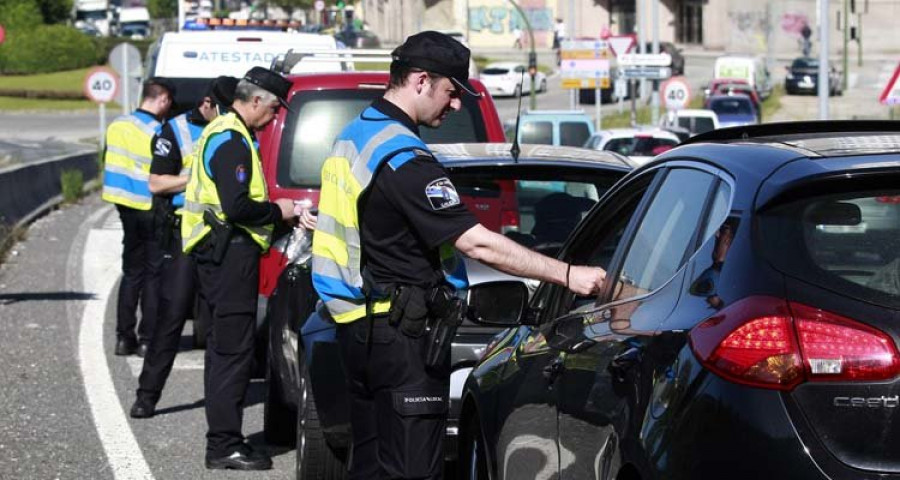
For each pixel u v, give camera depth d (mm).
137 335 17688
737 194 5570
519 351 7566
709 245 5590
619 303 6359
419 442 7398
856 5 124250
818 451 4941
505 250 7000
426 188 7102
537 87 106500
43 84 111438
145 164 16312
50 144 69688
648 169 6879
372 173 7199
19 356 16203
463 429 8602
